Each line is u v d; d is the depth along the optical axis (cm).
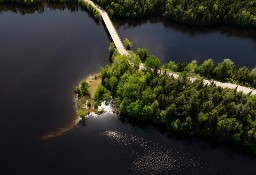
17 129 13788
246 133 13325
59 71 16788
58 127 13962
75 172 12338
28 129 13812
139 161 12862
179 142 13688
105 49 18575
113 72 15475
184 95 14162
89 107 14800
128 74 15175
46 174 12206
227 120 13362
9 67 16838
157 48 19088
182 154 13262
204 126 13650
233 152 13488
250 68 18262
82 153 12988
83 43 18950
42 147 13112
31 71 16675
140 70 15775
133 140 13650
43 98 15225
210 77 16425
